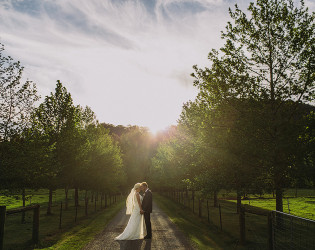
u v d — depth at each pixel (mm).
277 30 9703
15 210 8500
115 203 35062
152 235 10773
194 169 17094
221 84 9539
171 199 44031
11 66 12047
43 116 20109
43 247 8992
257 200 39531
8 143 11586
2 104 11828
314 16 9469
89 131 29297
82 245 8891
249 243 9891
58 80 21172
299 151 6832
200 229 13000
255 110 9148
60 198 45531
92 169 28234
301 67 9102
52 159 16906
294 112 8945
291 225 6152
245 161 8578
